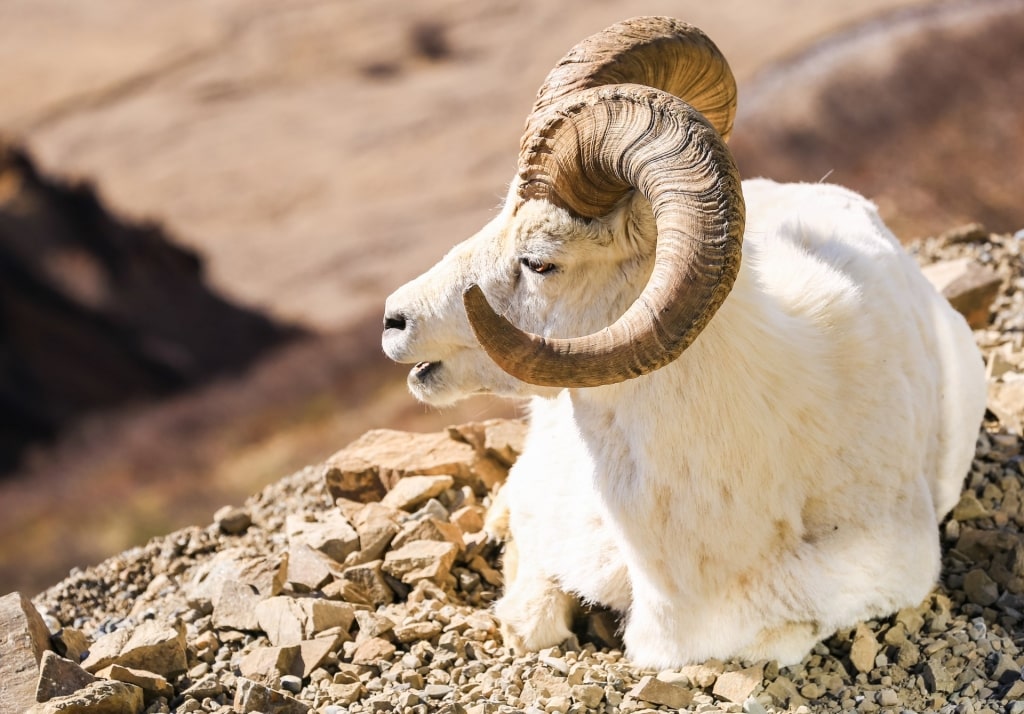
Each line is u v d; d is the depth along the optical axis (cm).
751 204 2077
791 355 1614
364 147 19588
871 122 13925
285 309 15362
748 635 1664
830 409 1655
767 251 1822
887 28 16388
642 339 1290
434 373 1731
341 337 14062
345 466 2275
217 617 1891
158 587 2172
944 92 13888
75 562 10569
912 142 13050
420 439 2366
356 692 1667
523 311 1609
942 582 1881
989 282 2666
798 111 14425
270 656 1736
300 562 1966
